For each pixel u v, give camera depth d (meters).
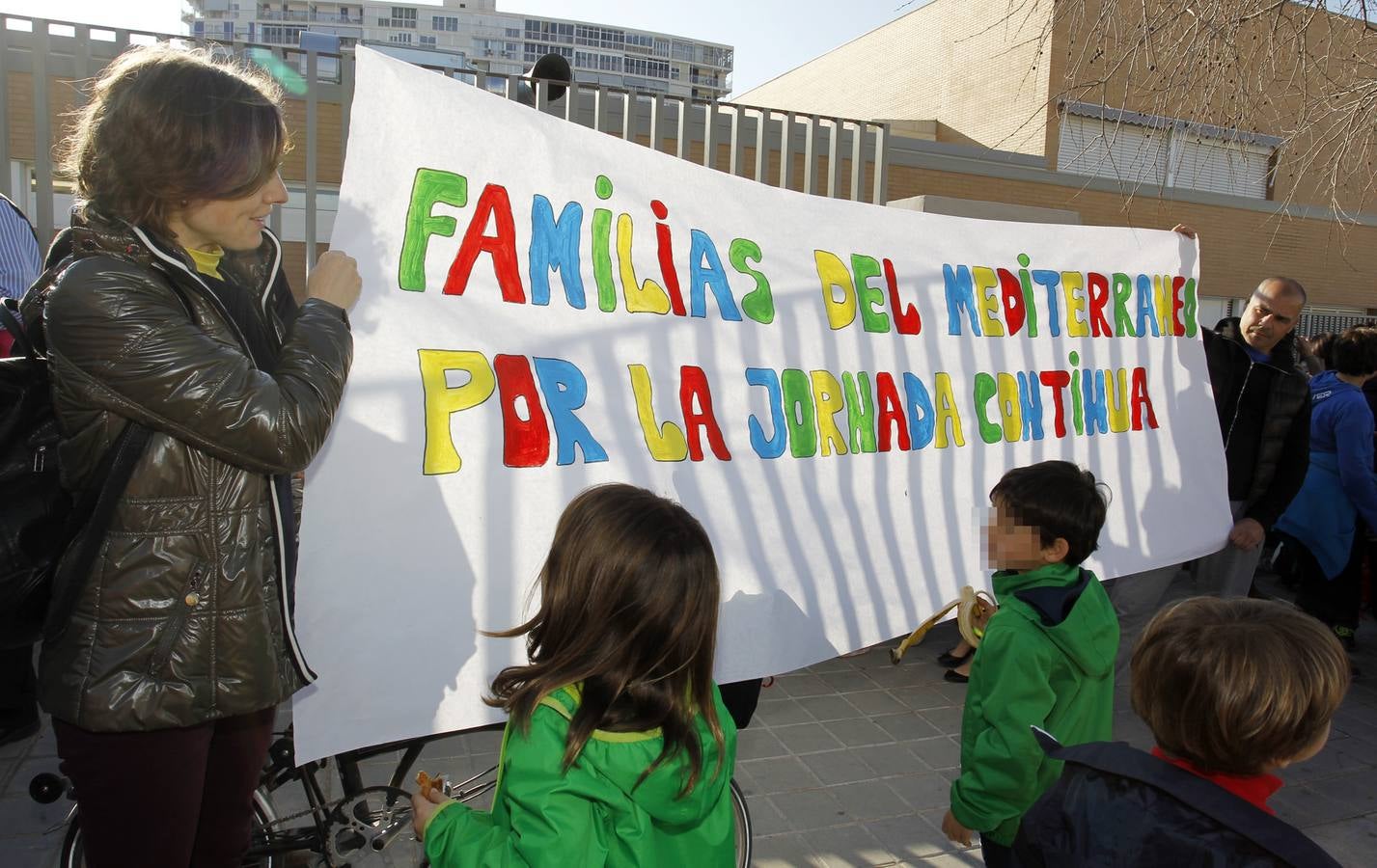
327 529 2.28
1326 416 5.29
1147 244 4.37
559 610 1.55
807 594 3.18
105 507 1.62
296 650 1.86
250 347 1.90
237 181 1.69
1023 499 2.35
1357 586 5.62
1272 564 6.70
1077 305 4.15
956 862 3.22
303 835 2.48
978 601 3.37
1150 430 4.33
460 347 2.49
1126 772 1.46
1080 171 13.09
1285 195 15.06
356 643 2.30
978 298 3.84
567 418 2.66
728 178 3.12
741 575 3.03
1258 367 4.55
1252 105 5.40
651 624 1.50
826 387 3.32
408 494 2.39
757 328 3.15
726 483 3.02
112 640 1.63
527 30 153.12
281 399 1.67
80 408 1.62
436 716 2.39
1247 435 4.58
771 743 4.11
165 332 1.60
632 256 2.85
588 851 1.43
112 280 1.59
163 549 1.65
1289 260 15.67
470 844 1.56
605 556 1.51
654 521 1.55
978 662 2.33
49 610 1.65
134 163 1.62
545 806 1.44
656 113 5.16
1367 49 5.51
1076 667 2.28
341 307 1.92
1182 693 1.42
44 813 3.18
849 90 21.97
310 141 4.44
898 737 4.23
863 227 3.52
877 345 3.50
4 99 4.21
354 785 2.54
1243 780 1.43
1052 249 4.09
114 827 1.72
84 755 1.69
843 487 3.35
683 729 1.52
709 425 2.99
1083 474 2.42
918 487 3.58
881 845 3.31
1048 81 11.72
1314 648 1.39
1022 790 2.19
